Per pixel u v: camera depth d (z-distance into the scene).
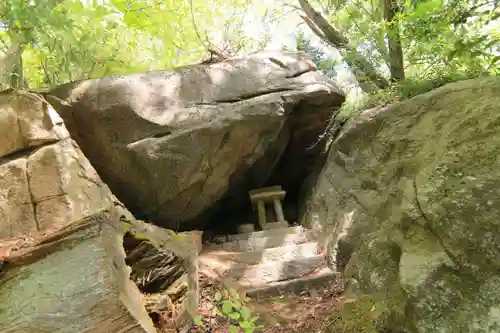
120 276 2.39
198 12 5.09
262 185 5.12
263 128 4.34
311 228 4.35
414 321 2.40
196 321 2.80
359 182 3.86
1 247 2.49
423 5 3.62
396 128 3.62
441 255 2.46
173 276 3.19
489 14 3.72
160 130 4.04
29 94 3.24
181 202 4.37
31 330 2.03
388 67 4.53
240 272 3.68
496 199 2.37
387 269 2.95
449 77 3.69
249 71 4.60
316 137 5.04
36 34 3.53
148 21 4.57
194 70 4.49
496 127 2.62
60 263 2.26
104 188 3.13
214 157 4.29
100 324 2.10
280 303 3.32
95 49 4.20
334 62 5.15
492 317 2.17
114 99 3.95
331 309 3.14
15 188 2.88
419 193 2.74
